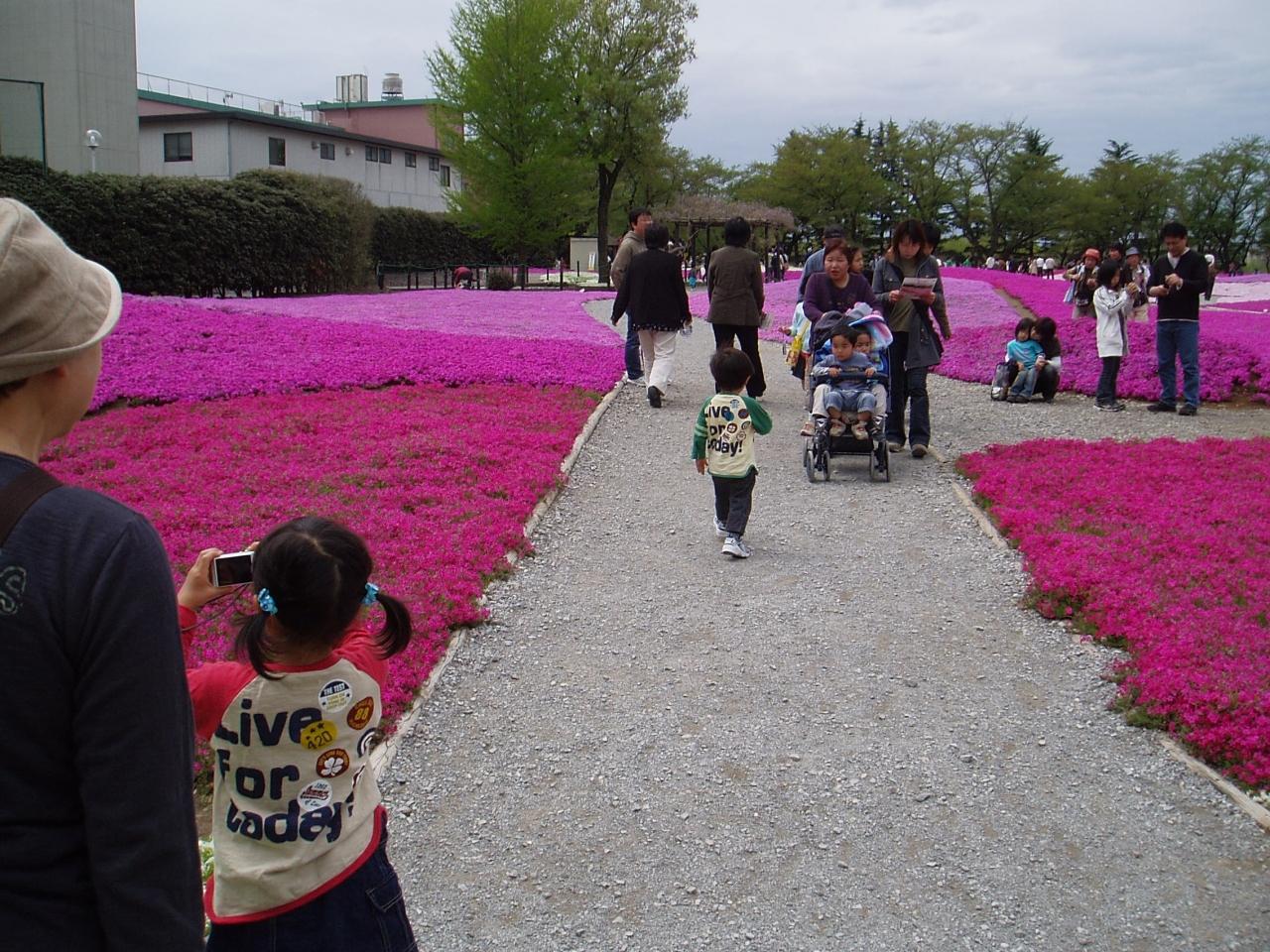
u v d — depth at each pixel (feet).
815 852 13.82
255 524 25.04
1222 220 271.08
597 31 165.78
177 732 5.74
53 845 5.41
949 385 49.85
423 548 23.61
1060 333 56.65
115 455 31.60
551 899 12.85
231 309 62.34
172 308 58.65
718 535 26.81
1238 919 12.42
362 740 8.59
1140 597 20.72
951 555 25.08
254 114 151.43
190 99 159.33
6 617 5.25
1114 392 42.50
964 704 17.81
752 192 280.31
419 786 15.21
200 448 33.06
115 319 6.26
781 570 24.20
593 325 72.90
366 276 120.98
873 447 31.14
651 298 41.60
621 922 12.44
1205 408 43.21
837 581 23.49
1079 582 21.66
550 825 14.37
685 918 12.52
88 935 5.46
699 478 32.17
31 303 5.64
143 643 5.53
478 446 33.12
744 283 39.73
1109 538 24.53
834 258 33.04
